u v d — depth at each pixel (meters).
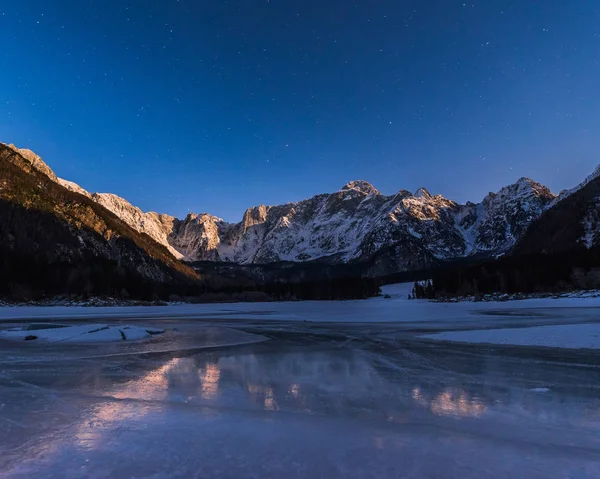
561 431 5.42
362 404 6.89
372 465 4.30
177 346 15.84
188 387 8.37
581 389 7.89
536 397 7.28
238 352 14.03
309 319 34.41
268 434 5.32
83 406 6.83
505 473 4.11
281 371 10.22
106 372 10.18
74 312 50.75
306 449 4.78
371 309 55.41
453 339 16.88
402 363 11.22
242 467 4.26
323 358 12.42
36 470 4.20
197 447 4.85
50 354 13.56
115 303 76.31
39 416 6.21
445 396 7.42
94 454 4.63
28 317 39.06
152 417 6.14
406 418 6.06
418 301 86.19
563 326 18.00
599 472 4.13
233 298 108.00
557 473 4.11
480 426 5.64
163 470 4.18
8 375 9.80
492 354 12.58
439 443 4.98
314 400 7.20
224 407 6.75
